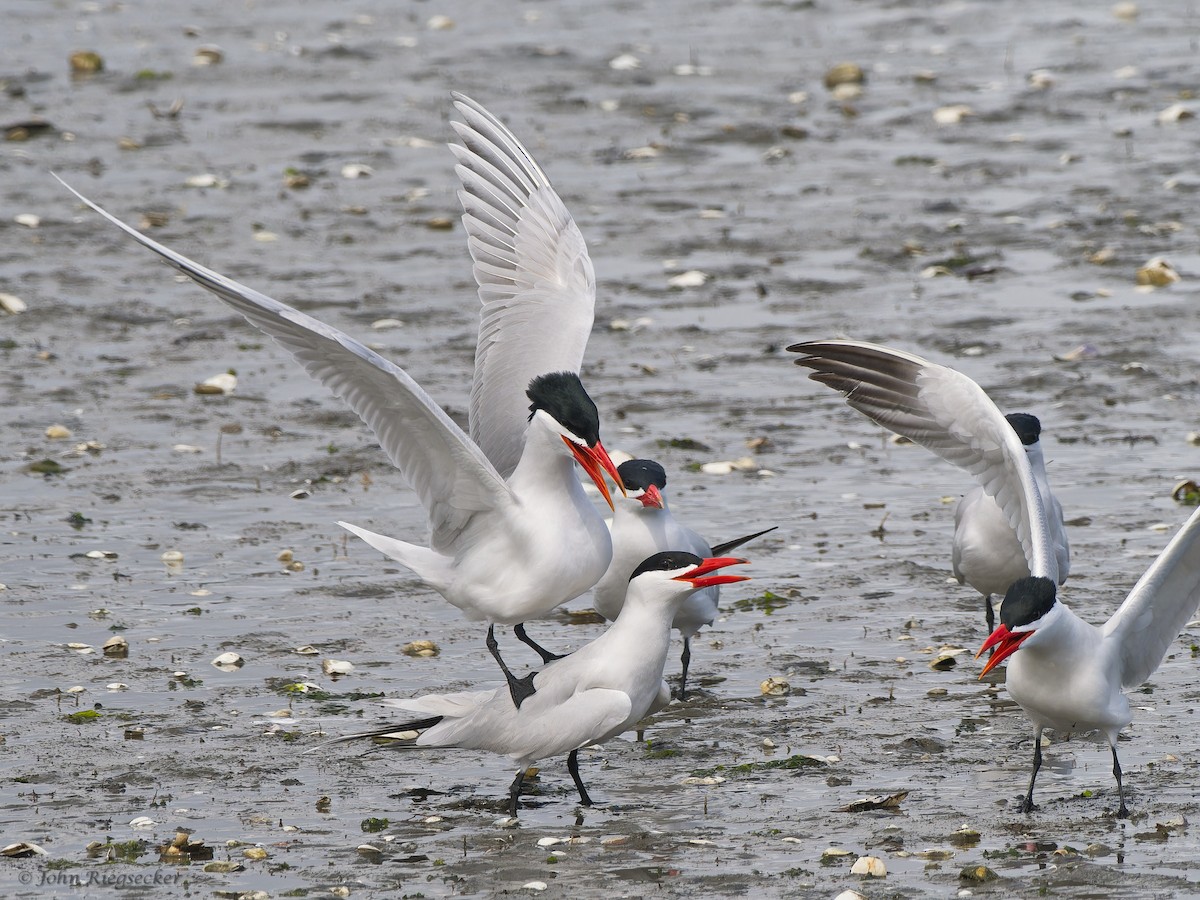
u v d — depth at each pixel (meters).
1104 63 33.62
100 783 10.01
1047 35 36.69
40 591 13.41
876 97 31.98
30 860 8.92
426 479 10.08
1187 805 9.57
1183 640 12.42
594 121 30.62
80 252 24.02
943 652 12.09
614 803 9.83
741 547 14.40
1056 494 15.38
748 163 28.20
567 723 9.49
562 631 12.89
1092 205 24.95
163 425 17.78
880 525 14.83
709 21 39.72
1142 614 9.60
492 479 9.90
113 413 18.11
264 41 37.50
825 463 16.55
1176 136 28.44
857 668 11.98
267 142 29.64
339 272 23.14
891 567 13.93
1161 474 15.78
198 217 25.55
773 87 32.88
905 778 10.09
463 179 12.00
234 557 14.25
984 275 22.20
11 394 18.61
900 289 21.88
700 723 11.10
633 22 39.66
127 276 23.11
